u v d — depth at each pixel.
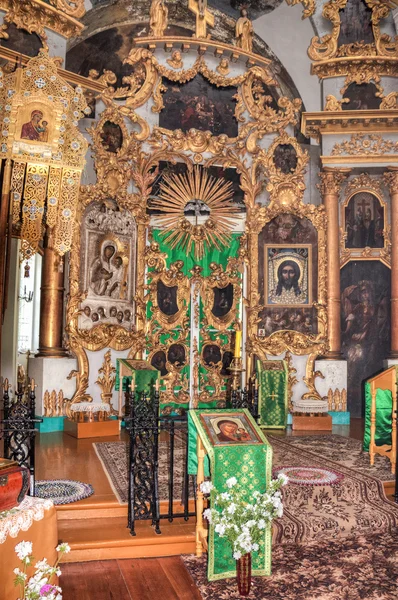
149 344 14.53
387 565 6.51
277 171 15.12
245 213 15.14
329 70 15.20
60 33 13.03
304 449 10.94
